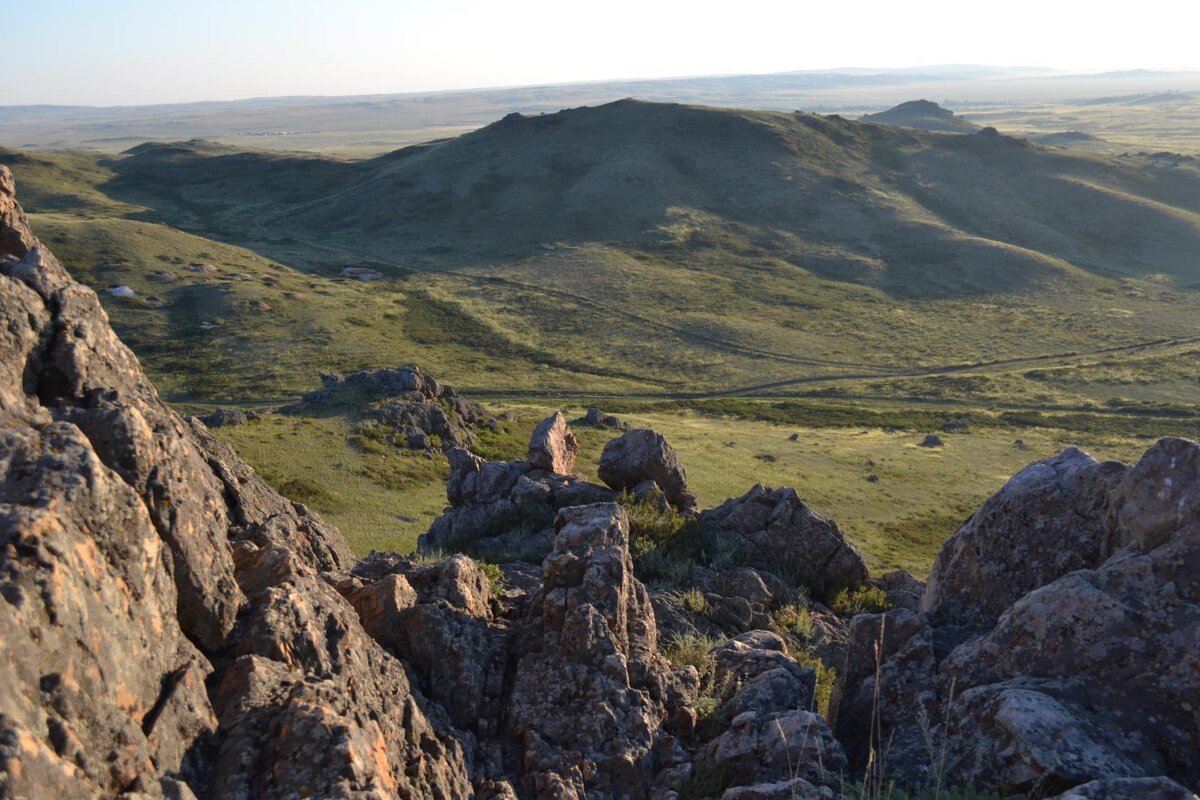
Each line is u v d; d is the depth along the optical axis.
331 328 156.25
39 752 5.12
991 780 8.48
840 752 9.88
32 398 7.85
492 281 199.00
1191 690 9.00
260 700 7.32
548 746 10.05
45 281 8.86
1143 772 8.38
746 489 77.62
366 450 70.81
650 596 18.83
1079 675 9.59
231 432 70.75
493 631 12.15
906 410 127.94
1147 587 9.99
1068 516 12.90
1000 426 118.50
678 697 11.77
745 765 9.98
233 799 6.30
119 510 6.95
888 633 11.70
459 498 32.47
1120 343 162.50
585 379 142.75
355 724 7.29
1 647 5.35
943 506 80.31
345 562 16.34
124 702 6.30
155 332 150.62
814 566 24.70
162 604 7.27
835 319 180.12
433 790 8.35
